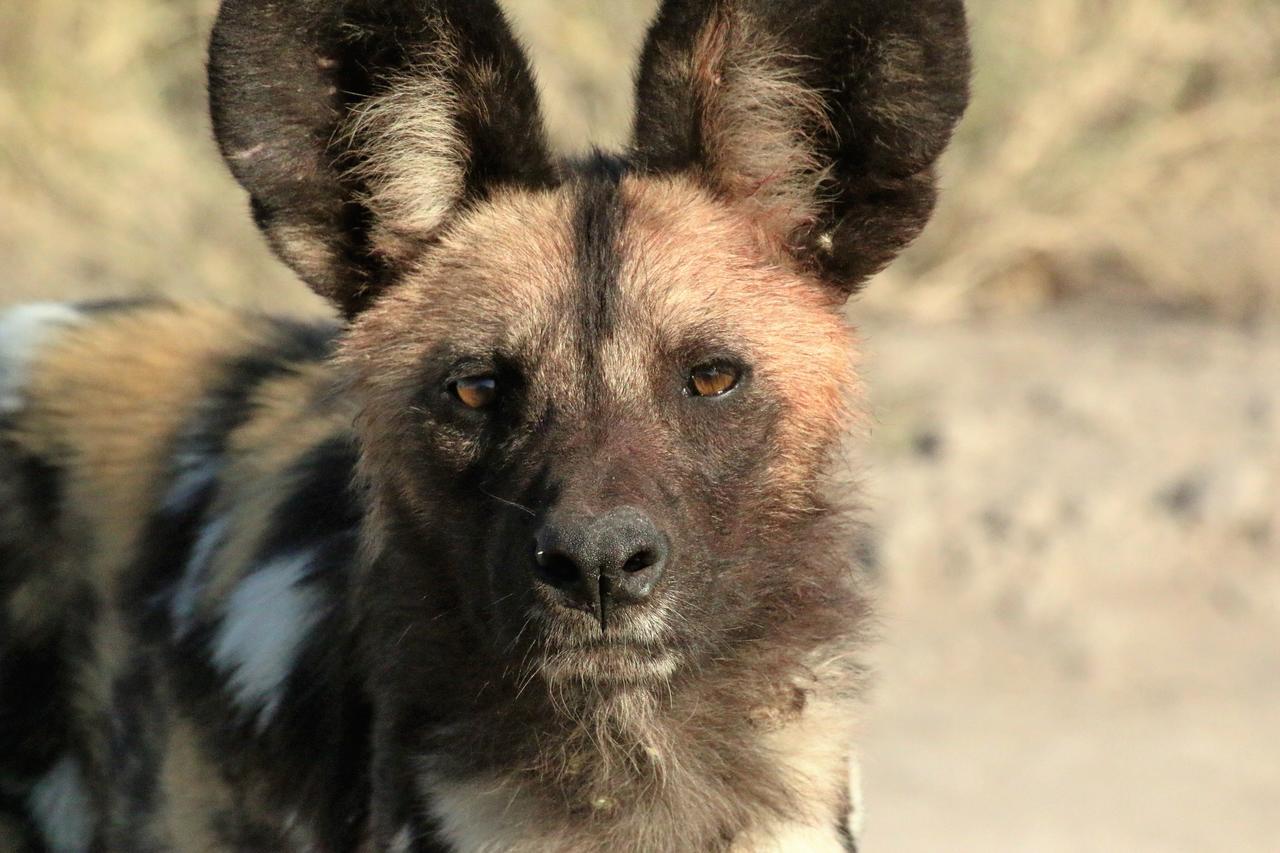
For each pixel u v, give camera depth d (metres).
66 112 24.95
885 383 23.86
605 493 9.18
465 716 9.92
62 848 11.71
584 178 10.44
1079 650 17.78
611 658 9.45
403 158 10.20
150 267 23.89
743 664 10.03
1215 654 17.81
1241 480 20.75
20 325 12.55
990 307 27.83
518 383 9.78
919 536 19.94
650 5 26.91
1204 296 27.91
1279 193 29.16
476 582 9.70
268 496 11.09
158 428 11.70
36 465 11.77
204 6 26.00
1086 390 23.91
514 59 10.13
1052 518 20.34
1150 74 28.47
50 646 11.66
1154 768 15.58
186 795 10.93
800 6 9.89
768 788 9.91
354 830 10.18
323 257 10.14
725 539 9.74
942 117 9.80
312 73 9.84
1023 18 27.94
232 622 10.82
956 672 17.52
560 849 9.86
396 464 9.99
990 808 14.81
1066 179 27.78
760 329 9.97
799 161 10.23
